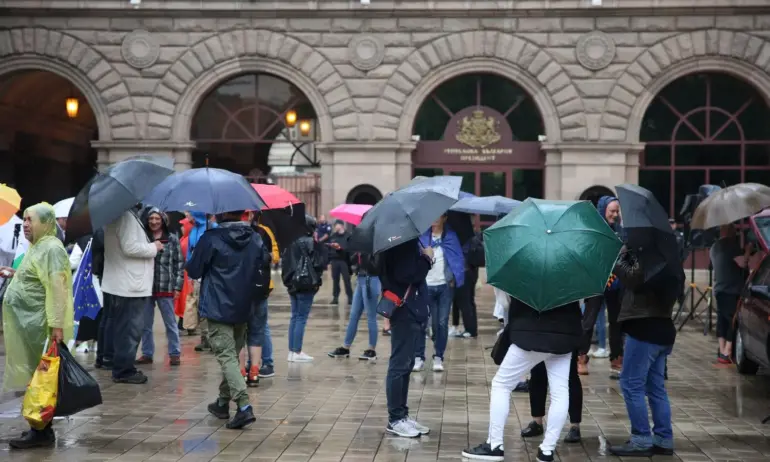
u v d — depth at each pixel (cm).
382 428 920
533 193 2820
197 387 1142
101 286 1171
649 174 2788
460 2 2731
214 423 939
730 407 1059
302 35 2778
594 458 823
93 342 1460
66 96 3375
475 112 2822
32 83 3114
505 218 817
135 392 1109
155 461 788
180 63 2784
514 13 2730
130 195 1002
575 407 878
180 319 1767
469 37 2750
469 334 1638
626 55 2728
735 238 1365
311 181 2891
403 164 2781
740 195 1256
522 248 768
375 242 864
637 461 814
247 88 2862
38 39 2786
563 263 759
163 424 935
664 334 826
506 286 771
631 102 2731
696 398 1113
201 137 2861
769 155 2748
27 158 3362
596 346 1547
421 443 859
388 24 2764
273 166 2881
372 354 1362
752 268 1330
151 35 2780
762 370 1316
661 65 2719
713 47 2703
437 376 1236
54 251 848
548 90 2744
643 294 828
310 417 970
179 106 2791
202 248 924
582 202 811
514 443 876
